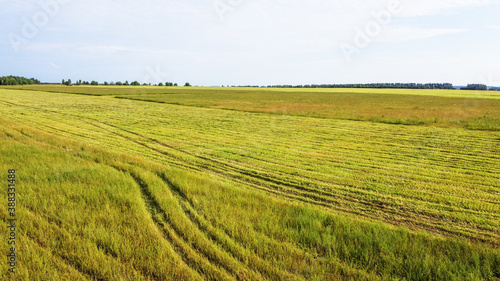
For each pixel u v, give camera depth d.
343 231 5.24
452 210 7.27
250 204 6.39
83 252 4.47
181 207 6.25
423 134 19.02
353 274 4.16
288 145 15.55
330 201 7.84
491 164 11.88
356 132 19.86
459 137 17.94
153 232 5.12
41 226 5.13
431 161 12.33
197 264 4.36
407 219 6.77
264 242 4.86
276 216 5.80
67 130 18.80
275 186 9.02
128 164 9.32
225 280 4.03
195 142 16.05
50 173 7.86
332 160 12.39
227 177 9.97
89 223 5.24
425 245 4.86
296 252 4.64
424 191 8.62
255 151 13.97
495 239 5.86
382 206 7.51
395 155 13.42
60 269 4.15
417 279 4.07
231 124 23.39
